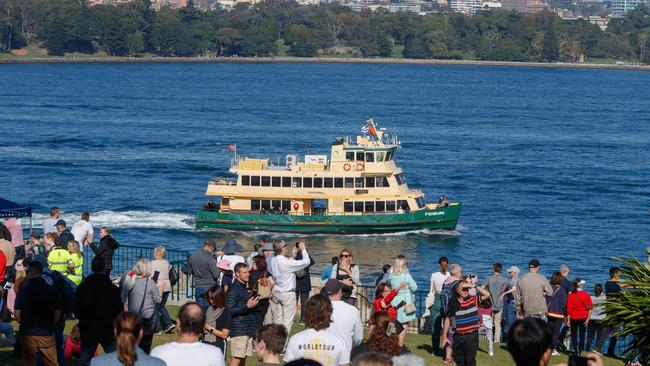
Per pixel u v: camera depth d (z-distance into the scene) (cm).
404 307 4116
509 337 2003
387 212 11762
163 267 4312
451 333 4084
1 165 17900
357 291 4691
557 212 14650
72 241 4472
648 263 4041
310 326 2708
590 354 2041
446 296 4028
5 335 4119
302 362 2386
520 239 12675
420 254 11469
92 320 3269
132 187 15962
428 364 4181
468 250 11875
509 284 4888
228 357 3981
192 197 15212
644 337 3884
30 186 15825
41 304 3297
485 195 16112
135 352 2414
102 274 3309
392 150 11794
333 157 11650
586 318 4612
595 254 12069
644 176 18688
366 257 11194
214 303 3291
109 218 13200
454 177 17975
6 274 4672
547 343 1973
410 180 17475
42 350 3316
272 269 3984
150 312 3531
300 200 11638
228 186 11719
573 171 19038
